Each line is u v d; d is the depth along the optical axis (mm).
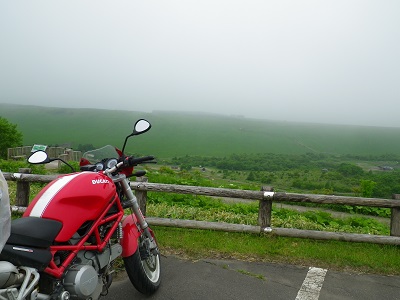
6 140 49375
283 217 8789
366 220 10008
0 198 2529
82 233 3289
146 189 6418
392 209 6148
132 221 3996
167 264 5082
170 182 15070
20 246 2768
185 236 6031
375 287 4680
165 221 6301
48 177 6766
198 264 5125
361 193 20250
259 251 5590
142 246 4086
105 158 3951
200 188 6324
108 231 3588
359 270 5176
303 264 5289
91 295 3227
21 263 2752
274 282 4691
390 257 5543
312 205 14586
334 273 5031
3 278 2549
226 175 78562
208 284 4551
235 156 141750
